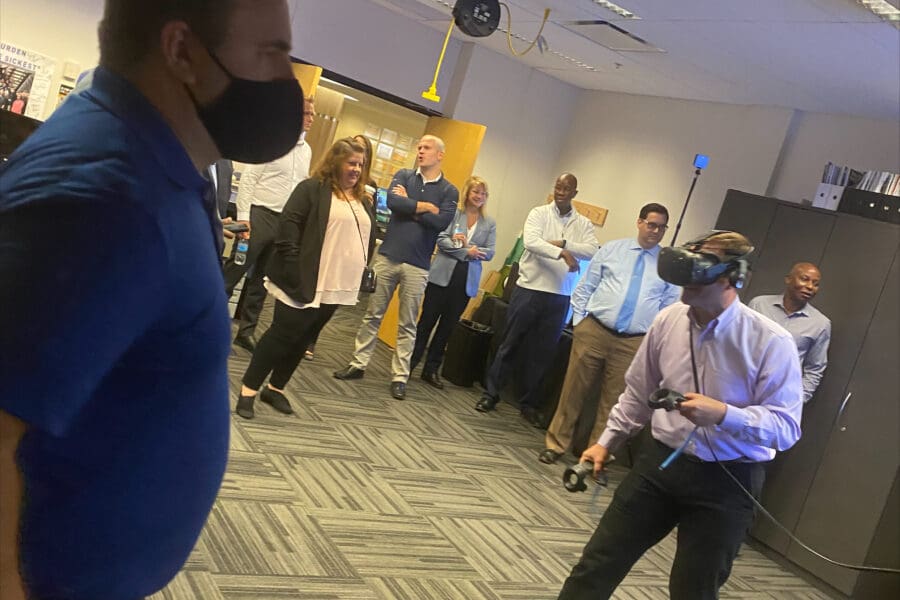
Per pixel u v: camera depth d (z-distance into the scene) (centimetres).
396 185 497
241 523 288
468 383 593
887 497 398
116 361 77
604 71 648
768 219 484
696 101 654
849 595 400
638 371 238
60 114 80
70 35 557
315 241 370
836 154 556
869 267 429
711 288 213
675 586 220
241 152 91
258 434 375
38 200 70
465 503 374
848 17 361
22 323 68
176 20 80
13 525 74
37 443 79
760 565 424
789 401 215
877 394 414
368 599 264
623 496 231
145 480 86
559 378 544
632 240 477
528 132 746
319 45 641
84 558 85
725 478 217
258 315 516
